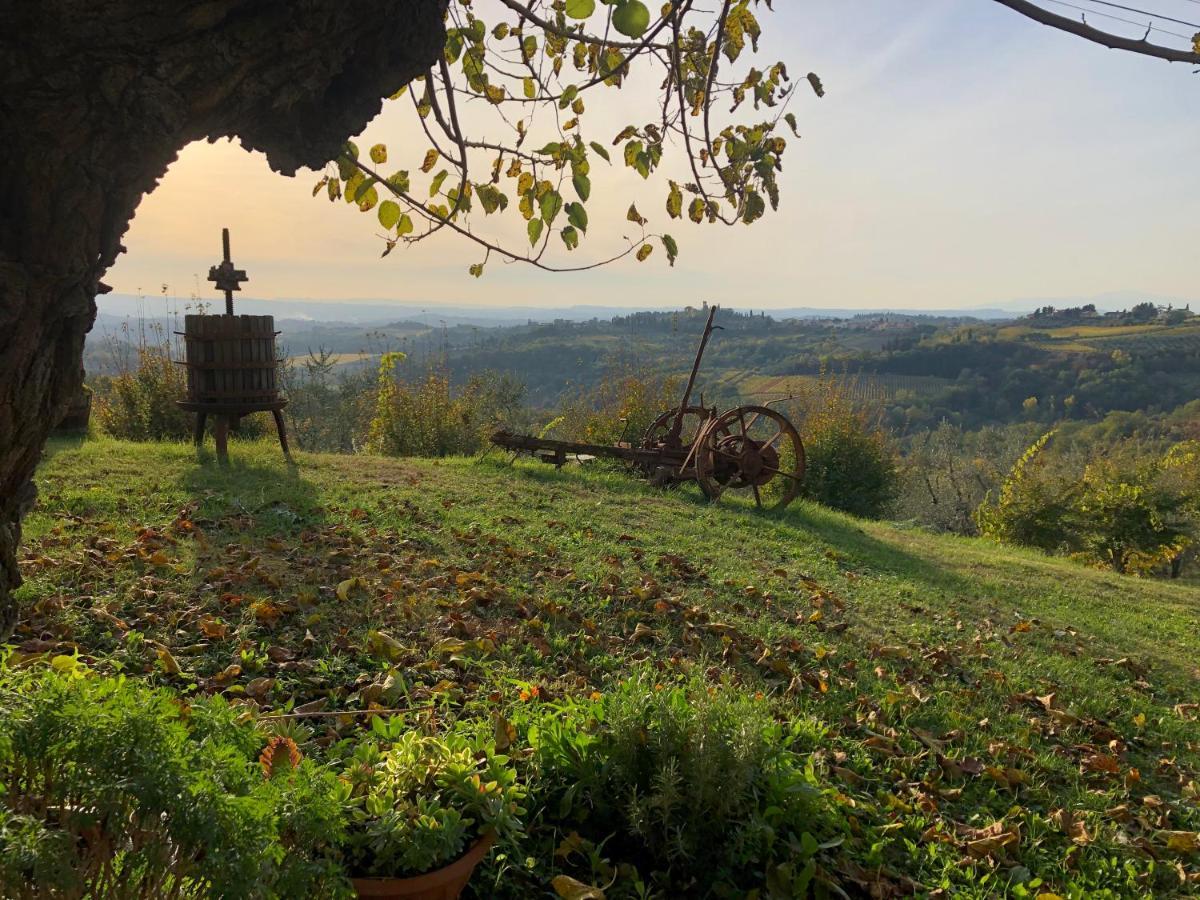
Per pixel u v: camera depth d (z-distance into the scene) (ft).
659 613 19.15
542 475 37.78
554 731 10.62
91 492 23.44
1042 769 14.97
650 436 43.37
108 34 4.36
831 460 53.06
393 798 8.14
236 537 20.79
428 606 17.16
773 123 9.20
